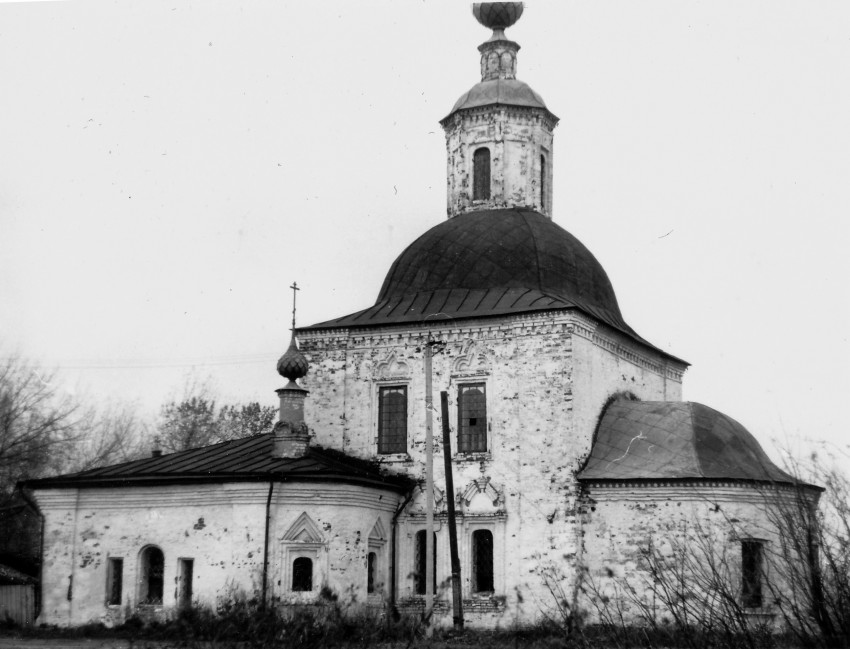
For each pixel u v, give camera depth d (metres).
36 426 60.50
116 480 38.72
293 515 36.78
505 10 46.94
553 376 39.00
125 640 34.59
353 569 37.12
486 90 46.25
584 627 30.62
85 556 39.09
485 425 39.97
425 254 43.38
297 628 26.50
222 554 37.06
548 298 40.19
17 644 33.62
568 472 38.22
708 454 37.97
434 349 40.97
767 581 20.33
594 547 37.78
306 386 42.62
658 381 45.88
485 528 39.19
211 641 26.33
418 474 40.50
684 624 20.50
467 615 38.56
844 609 18.39
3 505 57.88
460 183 46.00
